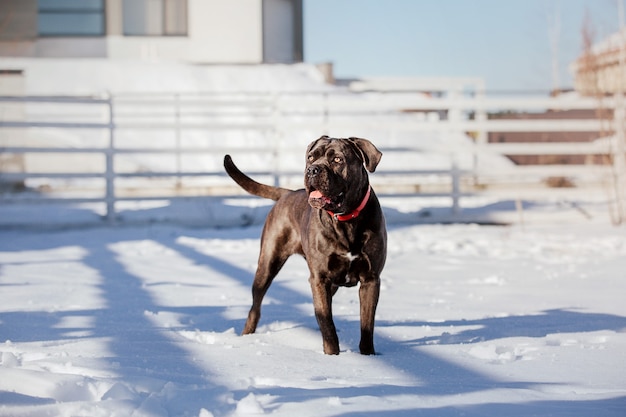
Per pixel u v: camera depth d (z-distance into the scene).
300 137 20.50
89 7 24.59
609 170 14.74
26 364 4.21
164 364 4.32
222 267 9.11
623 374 4.16
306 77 23.52
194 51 24.78
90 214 13.73
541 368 4.31
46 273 8.58
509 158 23.41
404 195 13.84
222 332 5.54
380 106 14.34
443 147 14.09
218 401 3.46
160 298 7.00
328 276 4.89
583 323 5.73
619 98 14.40
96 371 4.04
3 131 21.05
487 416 3.29
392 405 3.42
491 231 12.71
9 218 13.38
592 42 19.33
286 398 3.50
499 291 7.41
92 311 6.26
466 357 4.61
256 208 13.91
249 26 24.91
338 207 4.66
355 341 5.21
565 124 14.53
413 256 9.93
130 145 20.81
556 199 15.97
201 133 21.03
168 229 12.95
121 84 22.62
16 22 24.30
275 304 6.71
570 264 9.25
